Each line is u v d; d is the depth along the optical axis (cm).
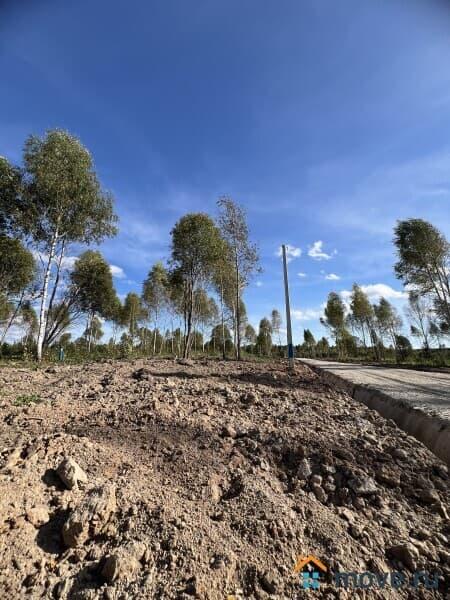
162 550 202
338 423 427
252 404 503
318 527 233
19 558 193
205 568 189
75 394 515
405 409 465
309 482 294
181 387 592
